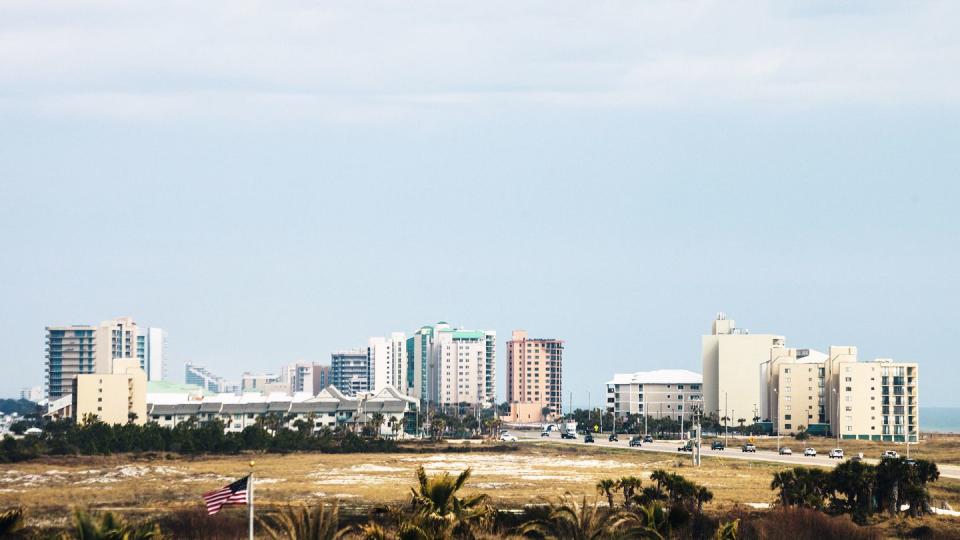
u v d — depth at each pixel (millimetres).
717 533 111938
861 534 132875
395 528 98688
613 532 105688
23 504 167750
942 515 154125
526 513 135625
